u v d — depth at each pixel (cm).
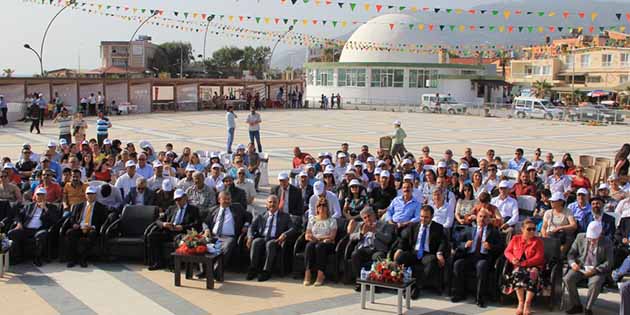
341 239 1021
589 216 1068
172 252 1056
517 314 873
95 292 949
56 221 1127
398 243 981
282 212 1069
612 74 7519
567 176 1422
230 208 1093
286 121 4522
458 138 3378
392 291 969
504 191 1150
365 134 3538
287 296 944
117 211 1149
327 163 1530
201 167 1587
